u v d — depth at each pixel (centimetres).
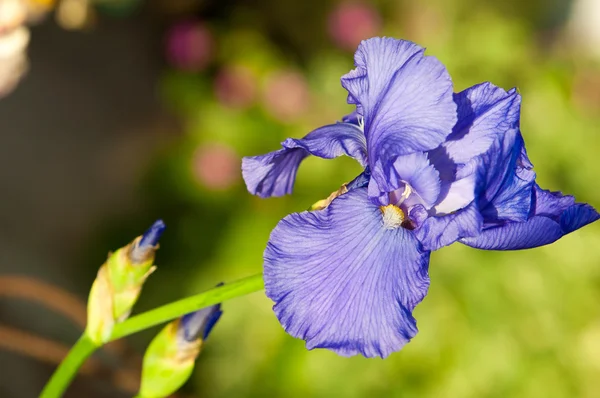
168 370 45
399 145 40
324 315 40
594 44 179
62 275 110
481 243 40
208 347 99
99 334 44
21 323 84
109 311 44
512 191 40
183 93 126
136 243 43
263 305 96
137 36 157
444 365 91
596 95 115
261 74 122
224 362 96
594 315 98
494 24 113
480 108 41
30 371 85
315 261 40
